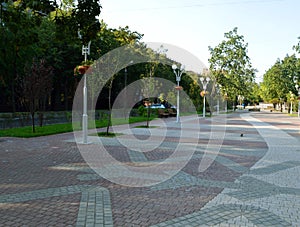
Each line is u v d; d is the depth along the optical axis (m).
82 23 8.02
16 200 5.08
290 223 4.34
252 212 4.75
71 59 27.52
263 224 4.29
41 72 15.71
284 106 68.06
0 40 8.66
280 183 6.58
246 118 35.41
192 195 5.59
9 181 6.26
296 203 5.23
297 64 49.38
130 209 4.77
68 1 8.10
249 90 54.44
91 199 5.21
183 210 4.79
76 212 4.58
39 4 7.75
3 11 8.14
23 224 4.11
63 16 8.12
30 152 9.78
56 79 28.81
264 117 38.28
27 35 8.60
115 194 5.54
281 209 4.91
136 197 5.39
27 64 19.22
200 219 4.43
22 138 13.29
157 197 5.42
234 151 10.95
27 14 9.02
